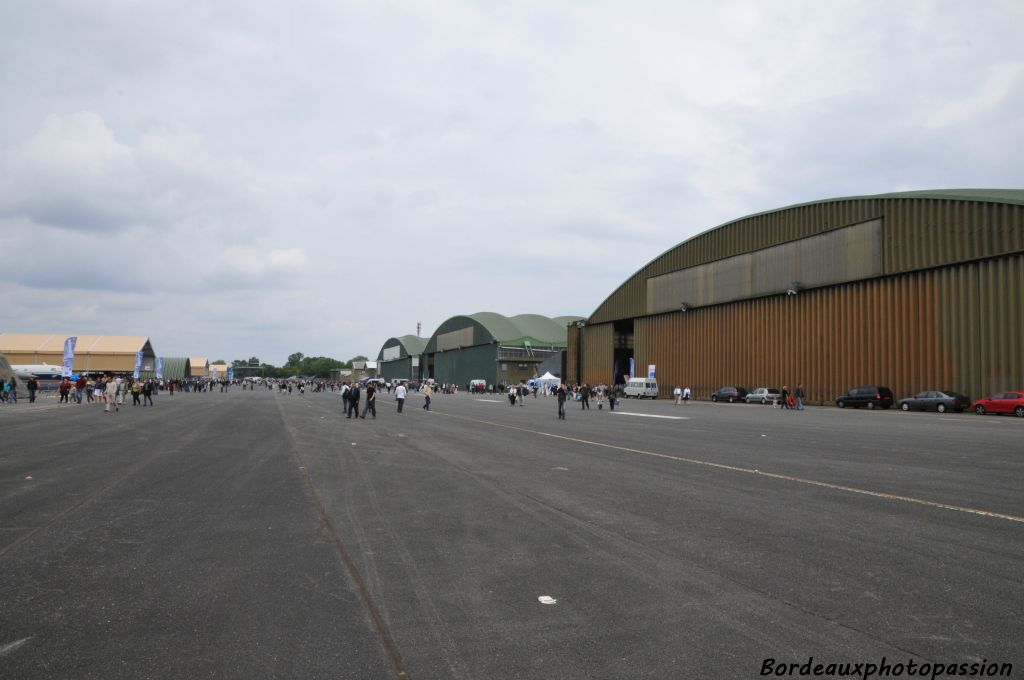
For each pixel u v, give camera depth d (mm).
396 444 18953
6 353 94875
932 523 8172
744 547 7062
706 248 64938
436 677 4055
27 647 4504
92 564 6496
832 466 13727
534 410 42875
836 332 50000
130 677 4055
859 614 5062
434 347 148250
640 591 5637
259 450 17156
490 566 6418
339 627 4859
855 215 48781
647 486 11203
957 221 41375
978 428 25453
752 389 58125
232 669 4164
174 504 9625
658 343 71312
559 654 4379
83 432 22562
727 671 4129
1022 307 37344
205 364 185375
